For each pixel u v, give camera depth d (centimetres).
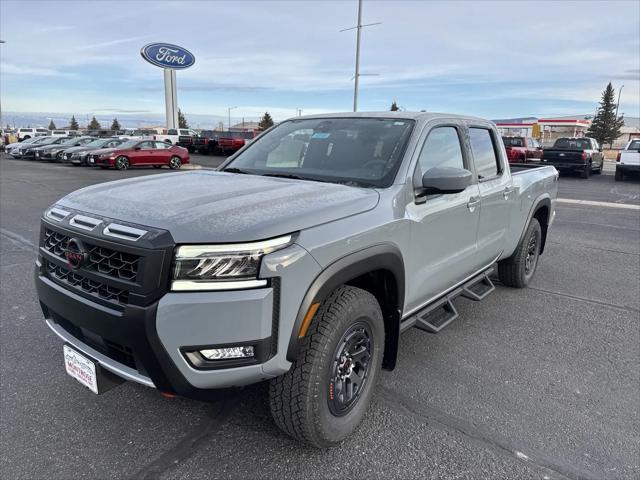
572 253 769
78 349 260
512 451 276
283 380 243
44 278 270
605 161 4272
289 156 363
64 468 254
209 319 212
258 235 217
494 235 448
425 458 268
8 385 332
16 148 3078
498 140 461
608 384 354
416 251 318
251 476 251
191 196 262
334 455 268
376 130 351
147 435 283
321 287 236
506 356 396
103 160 2342
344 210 260
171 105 4581
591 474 259
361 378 279
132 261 221
